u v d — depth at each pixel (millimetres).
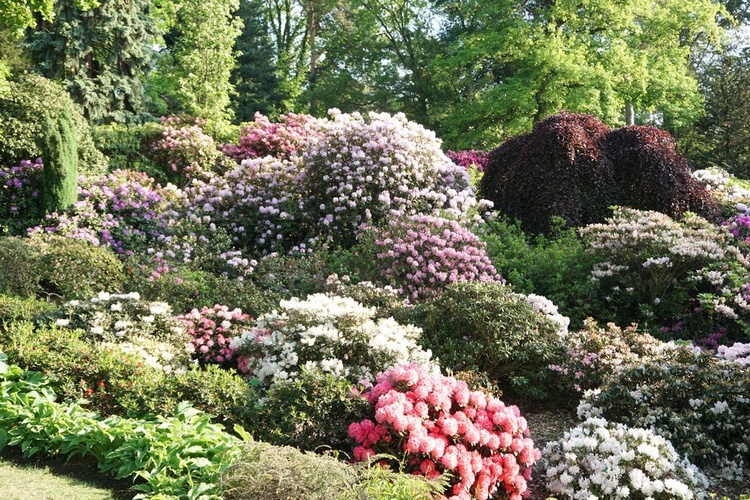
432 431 3908
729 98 26547
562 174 9930
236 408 4254
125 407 4285
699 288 7680
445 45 27969
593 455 4082
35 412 4152
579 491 3910
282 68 31641
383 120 10312
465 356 5648
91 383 4500
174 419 3967
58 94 12648
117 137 14539
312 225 9602
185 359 5547
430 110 26250
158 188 11430
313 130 14898
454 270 7422
